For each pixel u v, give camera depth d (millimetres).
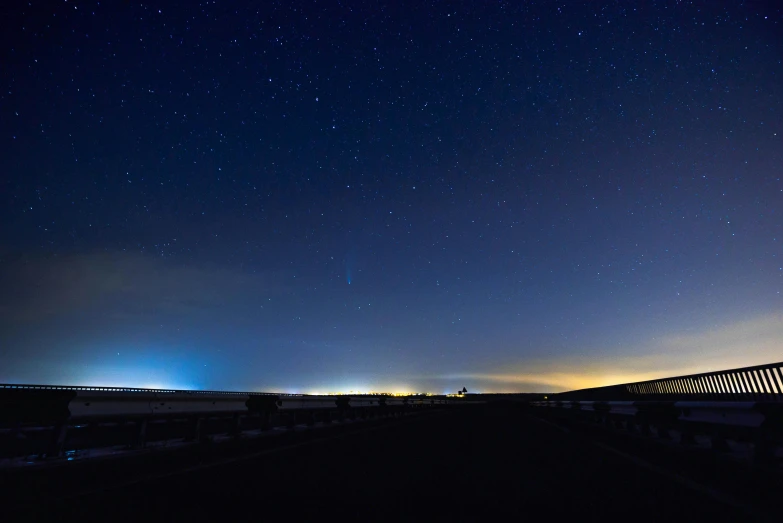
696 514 4449
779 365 10906
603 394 29031
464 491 5547
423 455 8914
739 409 6824
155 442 10539
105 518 4348
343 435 13664
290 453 9211
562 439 12117
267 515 4473
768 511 4527
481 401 102625
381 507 4789
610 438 12148
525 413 33906
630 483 5938
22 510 4613
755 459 6422
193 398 11406
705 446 8867
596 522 4230
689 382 16109
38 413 7457
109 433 11891
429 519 4363
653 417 10859
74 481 6055
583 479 6266
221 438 12031
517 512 4590
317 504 4898
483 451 9523
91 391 8461
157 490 5535
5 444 9047
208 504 4871
